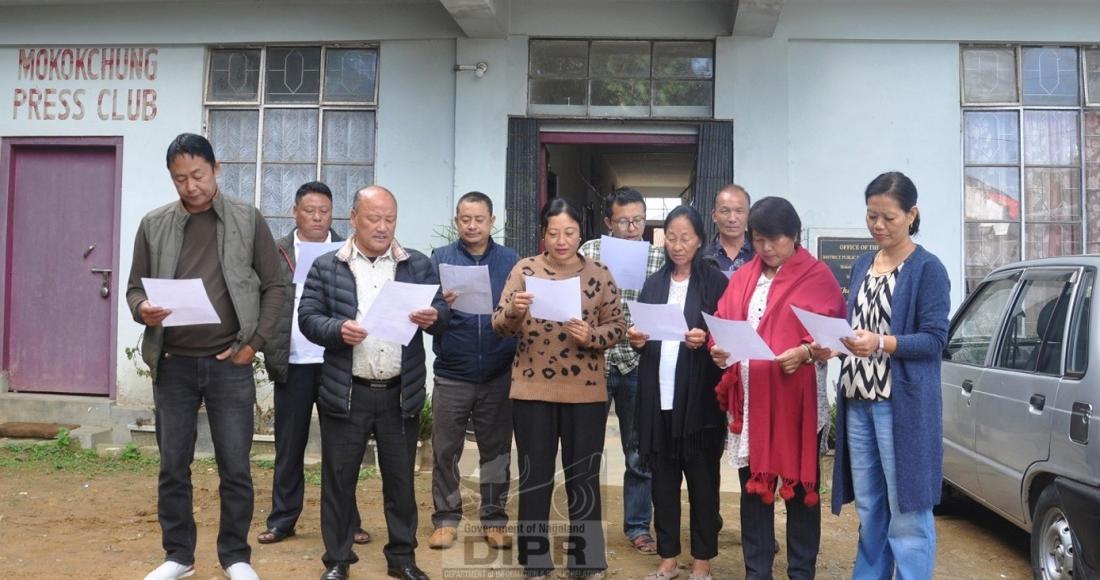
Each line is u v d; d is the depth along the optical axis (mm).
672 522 4125
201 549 4551
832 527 5281
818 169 6941
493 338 4492
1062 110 6898
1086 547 3531
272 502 5184
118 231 7535
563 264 4039
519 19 7047
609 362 4688
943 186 6891
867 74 6938
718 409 3967
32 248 7750
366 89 7363
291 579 4109
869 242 6836
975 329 5066
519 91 7059
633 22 6988
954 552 4828
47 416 7504
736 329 3393
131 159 7535
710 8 6934
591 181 10680
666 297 4238
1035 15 6809
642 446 4102
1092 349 3717
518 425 4020
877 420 3500
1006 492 4367
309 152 7418
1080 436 3672
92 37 7504
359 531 4703
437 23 7168
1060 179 6902
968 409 4820
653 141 7102
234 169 7484
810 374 3639
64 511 5367
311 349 4648
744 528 3766
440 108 7199
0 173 7703
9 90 7668
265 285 4016
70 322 7703
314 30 7301
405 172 7242
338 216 7387
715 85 6945
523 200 7023
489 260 4672
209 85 7508
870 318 3543
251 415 3982
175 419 3863
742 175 6918
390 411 3910
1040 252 6910
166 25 7434
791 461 3611
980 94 6938
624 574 4281
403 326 3600
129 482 6176
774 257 3701
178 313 3588
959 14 6844
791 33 6906
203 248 3910
